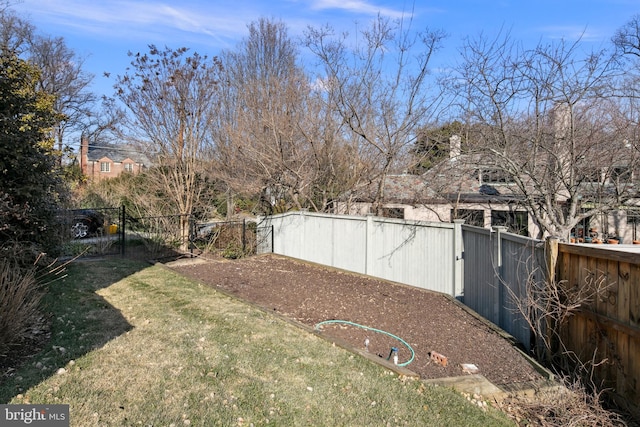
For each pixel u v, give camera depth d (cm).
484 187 1488
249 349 434
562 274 459
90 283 694
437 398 361
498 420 338
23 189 590
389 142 1177
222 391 336
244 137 1300
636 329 344
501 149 880
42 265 648
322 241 1098
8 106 574
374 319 619
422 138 1202
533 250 507
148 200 1363
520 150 891
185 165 1333
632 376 354
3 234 569
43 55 2736
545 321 483
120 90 1289
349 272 997
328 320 595
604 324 387
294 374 382
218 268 973
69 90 2912
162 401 311
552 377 422
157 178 1380
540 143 836
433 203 1326
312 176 1266
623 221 1446
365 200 1314
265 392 341
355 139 1271
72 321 487
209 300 629
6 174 587
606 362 388
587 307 417
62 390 316
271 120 1238
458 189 1272
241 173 1371
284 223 1226
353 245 1015
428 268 844
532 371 449
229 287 774
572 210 874
